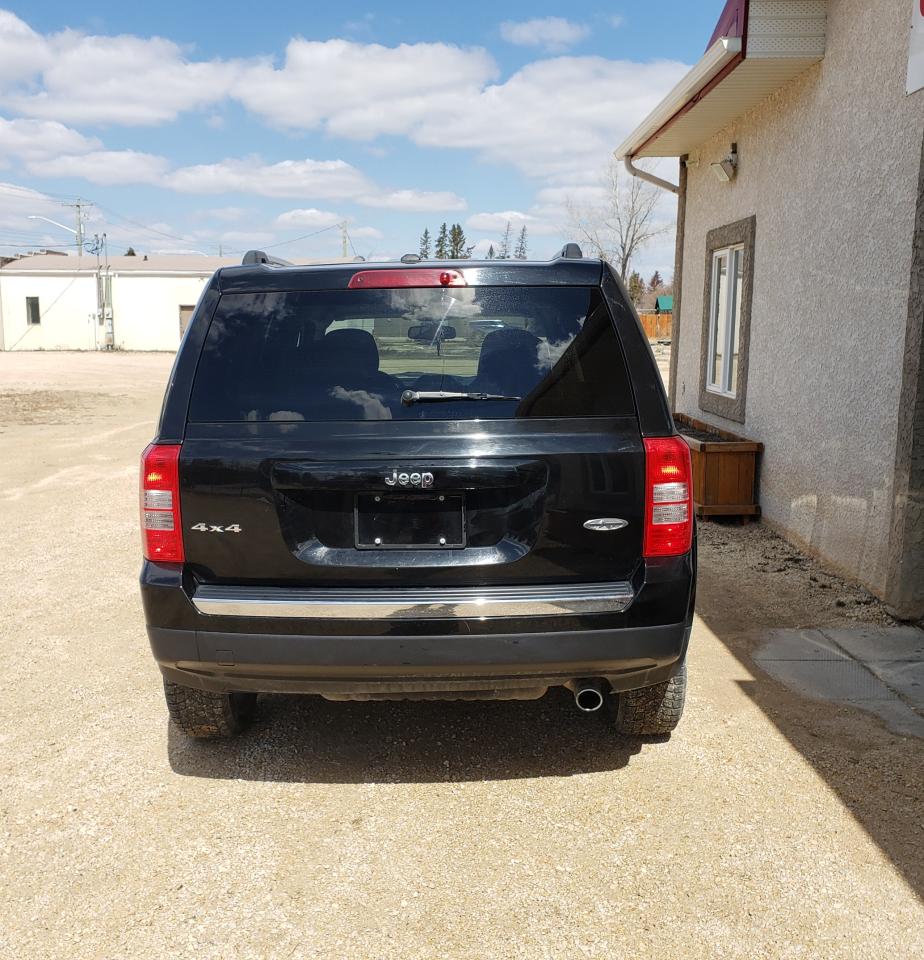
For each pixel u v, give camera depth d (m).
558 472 3.01
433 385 3.11
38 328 48.09
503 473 3.00
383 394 3.10
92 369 32.84
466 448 3.01
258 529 3.04
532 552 3.03
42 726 4.05
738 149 8.23
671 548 3.06
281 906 2.80
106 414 17.84
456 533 3.04
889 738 3.83
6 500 9.18
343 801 3.40
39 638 5.18
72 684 4.52
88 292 47.62
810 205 6.54
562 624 3.02
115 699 4.34
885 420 5.41
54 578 6.40
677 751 3.75
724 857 3.02
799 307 6.75
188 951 2.61
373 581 3.05
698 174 9.65
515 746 3.82
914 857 3.00
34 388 23.91
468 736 3.92
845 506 5.96
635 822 3.23
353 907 2.79
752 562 6.48
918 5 4.95
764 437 7.52
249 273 3.25
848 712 4.07
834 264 6.13
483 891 2.86
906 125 5.16
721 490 7.66
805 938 2.62
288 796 3.44
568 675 3.10
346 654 3.04
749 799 3.37
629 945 2.61
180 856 3.06
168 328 47.72
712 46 6.57
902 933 2.64
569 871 2.96
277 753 3.78
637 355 3.11
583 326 3.13
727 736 3.87
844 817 3.24
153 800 3.42
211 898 2.84
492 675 3.07
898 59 5.25
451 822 3.25
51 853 3.08
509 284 3.17
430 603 2.99
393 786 3.51
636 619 3.04
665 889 2.85
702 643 4.95
